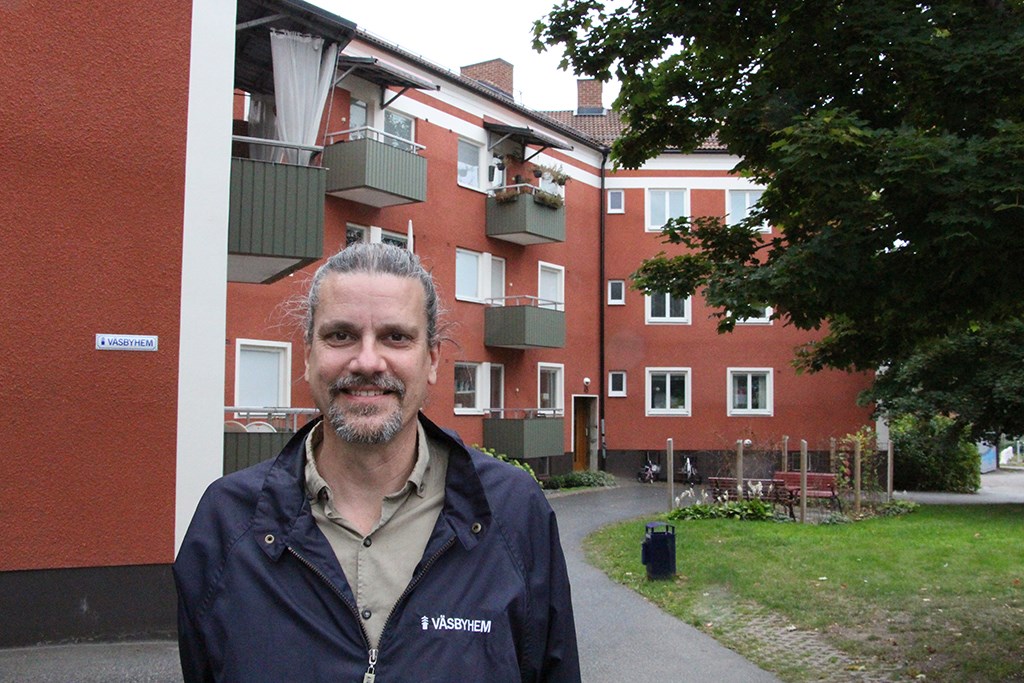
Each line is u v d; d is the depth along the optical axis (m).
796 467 28.58
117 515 7.46
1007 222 6.16
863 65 7.38
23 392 7.20
